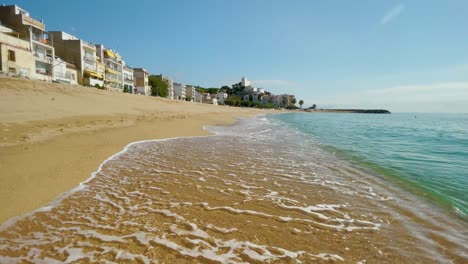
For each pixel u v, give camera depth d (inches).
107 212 177.6
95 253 129.1
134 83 2928.2
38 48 1477.6
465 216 187.8
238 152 418.3
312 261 129.7
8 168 248.5
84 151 356.5
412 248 144.4
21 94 722.2
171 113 1172.5
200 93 5241.1
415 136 759.7
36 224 157.6
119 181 246.8
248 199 210.7
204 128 821.9
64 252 129.4
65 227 154.9
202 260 126.6
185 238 146.6
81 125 550.3
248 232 156.5
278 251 137.6
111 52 2354.8
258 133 756.0
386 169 323.9
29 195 198.2
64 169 268.4
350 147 509.4
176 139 549.0
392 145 548.1
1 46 1168.8
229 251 135.4
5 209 174.1
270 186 246.2
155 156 364.8
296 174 291.9
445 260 133.8
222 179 263.6
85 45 1870.1
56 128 478.3
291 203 205.5
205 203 199.2
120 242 139.8
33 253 128.1
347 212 190.7
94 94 1099.9
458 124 1648.6
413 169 324.8
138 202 197.2
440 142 609.9
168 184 242.1
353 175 293.3
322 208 197.0
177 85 4296.3
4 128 410.9
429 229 166.9
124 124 663.1
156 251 132.6
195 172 287.1
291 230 161.2
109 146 412.5
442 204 209.6
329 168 324.5
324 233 158.7
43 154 311.3
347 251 139.9
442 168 331.6
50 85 936.9
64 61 1696.6
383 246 145.6
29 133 408.5
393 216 185.3
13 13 1439.5
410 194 231.9
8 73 1098.7
